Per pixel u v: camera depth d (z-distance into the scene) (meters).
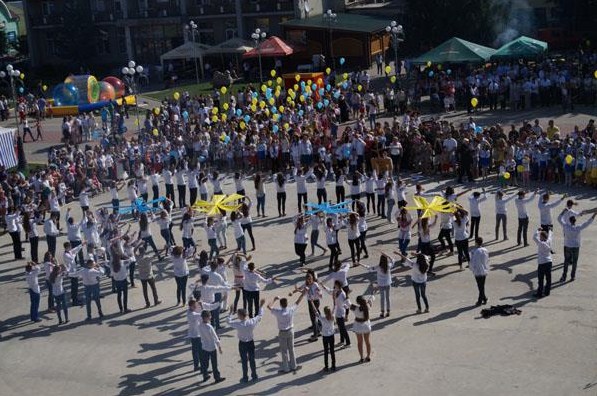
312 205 31.44
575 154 36.91
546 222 29.05
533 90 50.09
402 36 69.19
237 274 26.23
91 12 80.75
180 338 25.72
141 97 66.75
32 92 72.75
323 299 27.69
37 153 52.34
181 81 73.38
